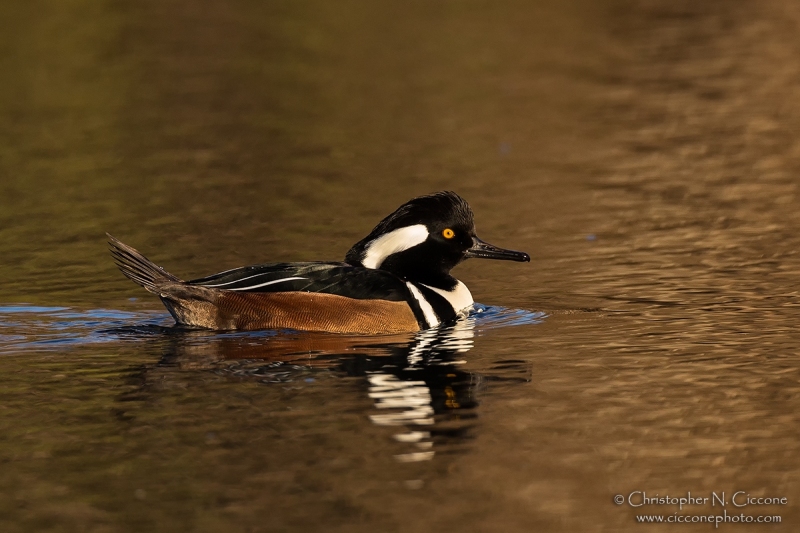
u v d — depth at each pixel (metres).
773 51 33.84
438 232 14.19
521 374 11.45
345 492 8.67
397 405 10.45
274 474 8.97
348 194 20.64
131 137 25.02
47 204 20.00
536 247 17.48
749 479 8.98
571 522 8.28
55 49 32.81
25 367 11.66
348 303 13.23
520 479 8.91
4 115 26.69
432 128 26.02
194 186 21.23
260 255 16.78
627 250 17.11
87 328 13.23
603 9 40.81
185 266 16.23
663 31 37.19
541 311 14.10
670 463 9.23
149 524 8.19
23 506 8.50
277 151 24.03
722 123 26.25
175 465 9.14
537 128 25.95
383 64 32.22
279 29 36.34
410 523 8.20
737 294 14.55
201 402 10.55
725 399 10.62
